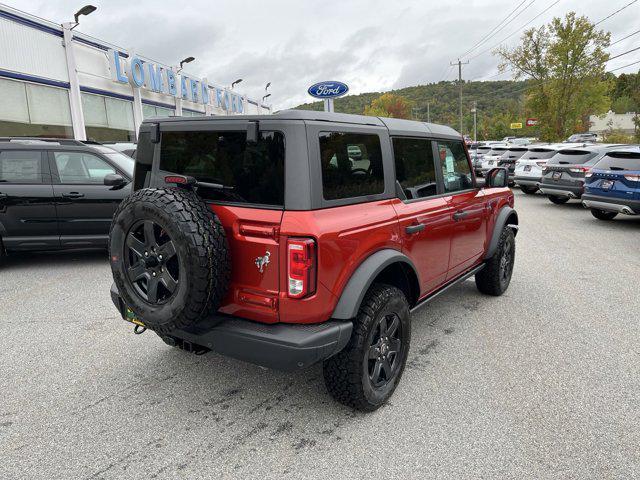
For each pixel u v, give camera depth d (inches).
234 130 100.1
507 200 201.5
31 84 561.6
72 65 615.5
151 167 117.6
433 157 144.6
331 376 108.0
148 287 97.9
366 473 93.2
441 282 153.4
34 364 141.5
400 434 106.1
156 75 817.5
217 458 98.2
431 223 135.0
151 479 91.7
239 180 99.7
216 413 115.3
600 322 175.2
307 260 91.3
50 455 99.0
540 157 601.6
